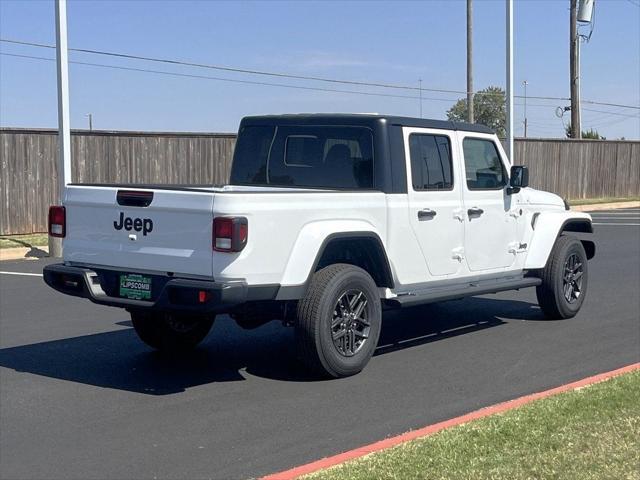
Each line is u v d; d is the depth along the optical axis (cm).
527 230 1033
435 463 545
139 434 639
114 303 761
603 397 693
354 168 863
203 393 749
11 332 1004
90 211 790
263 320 815
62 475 559
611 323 1071
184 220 724
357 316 799
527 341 965
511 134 2272
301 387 768
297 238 748
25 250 1761
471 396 741
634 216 2850
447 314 1127
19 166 1955
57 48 1656
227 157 2298
